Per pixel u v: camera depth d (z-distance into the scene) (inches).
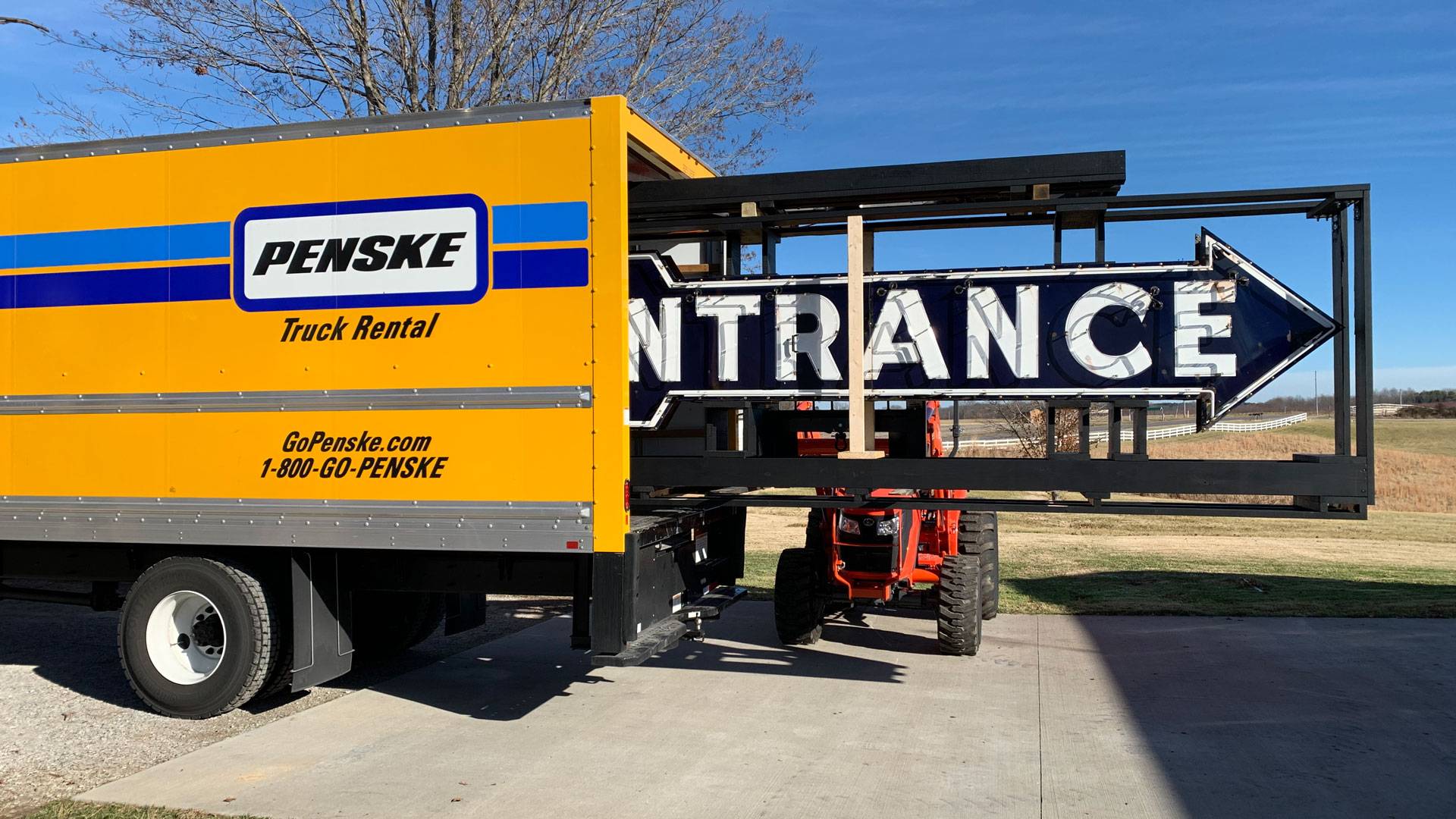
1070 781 197.6
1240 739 224.4
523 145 216.4
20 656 315.3
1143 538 665.6
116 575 258.1
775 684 276.4
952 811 182.5
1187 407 261.6
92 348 238.2
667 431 276.1
